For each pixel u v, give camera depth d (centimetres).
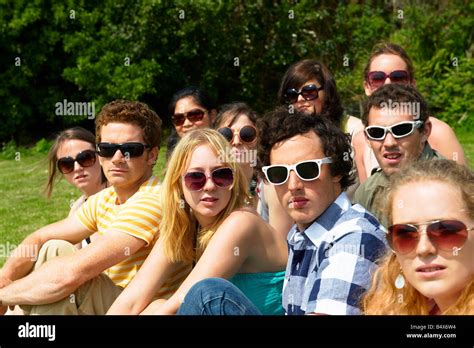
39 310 306
